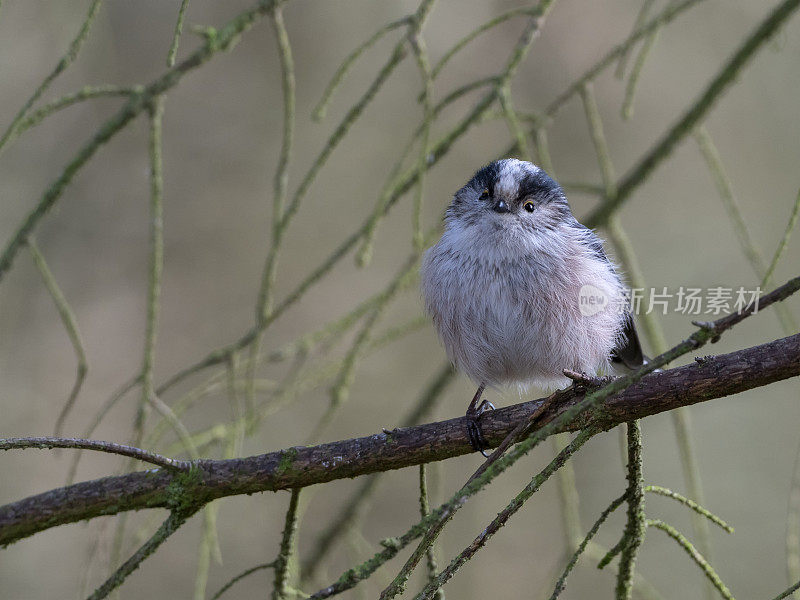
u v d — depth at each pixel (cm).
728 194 714
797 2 703
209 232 1420
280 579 475
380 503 1272
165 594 1178
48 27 1162
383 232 1421
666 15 662
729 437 1330
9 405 1228
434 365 1362
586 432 379
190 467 469
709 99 725
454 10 1356
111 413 1279
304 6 1417
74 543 1174
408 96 1395
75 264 1340
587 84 698
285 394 693
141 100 580
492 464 368
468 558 372
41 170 1277
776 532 1245
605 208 749
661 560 1243
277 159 1434
